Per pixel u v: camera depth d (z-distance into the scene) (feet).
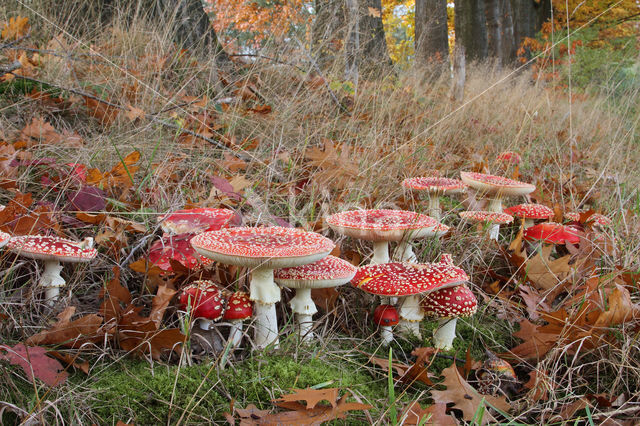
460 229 3.20
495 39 15.38
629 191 3.90
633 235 3.03
